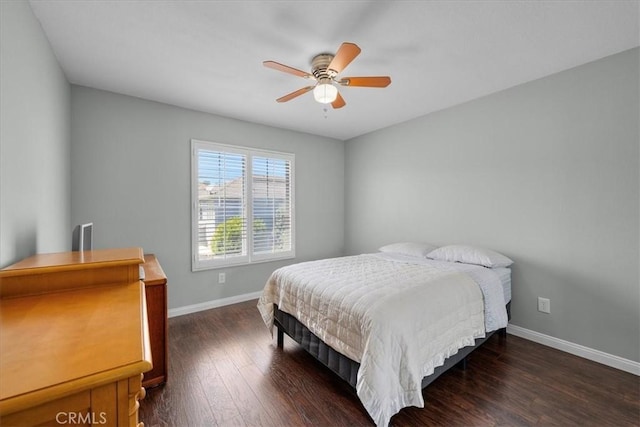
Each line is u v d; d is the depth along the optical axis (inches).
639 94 81.1
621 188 84.4
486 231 116.8
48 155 76.4
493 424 62.2
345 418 64.2
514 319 108.0
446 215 131.3
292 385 76.4
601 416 64.6
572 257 94.0
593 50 82.7
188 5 63.8
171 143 123.9
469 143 122.0
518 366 85.9
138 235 116.5
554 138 97.6
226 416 64.9
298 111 132.7
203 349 96.6
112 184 110.4
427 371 64.3
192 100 118.7
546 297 99.9
